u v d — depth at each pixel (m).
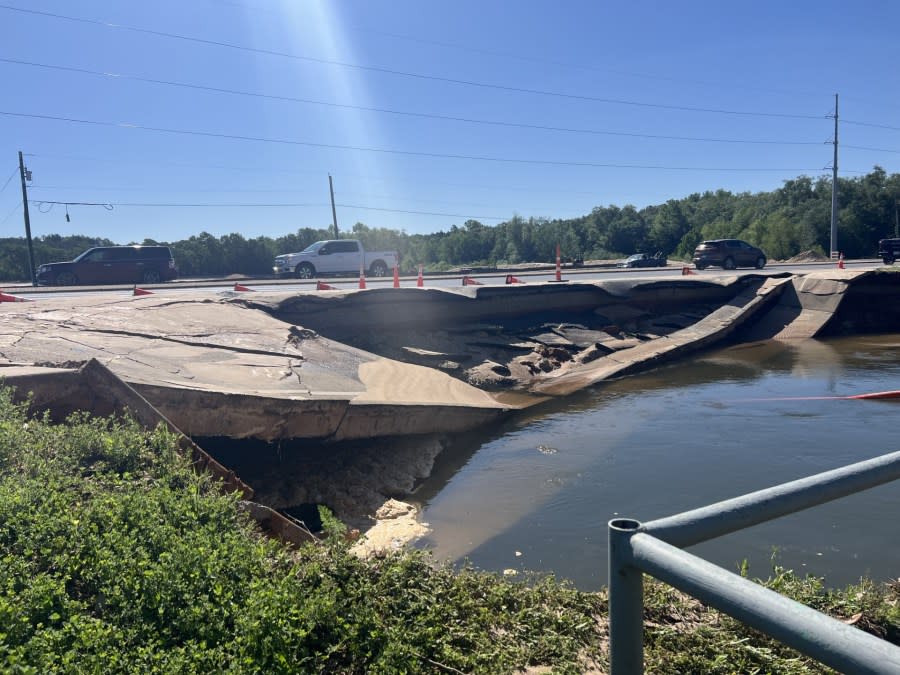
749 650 4.03
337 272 34.22
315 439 9.87
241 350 11.98
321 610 3.71
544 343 19.66
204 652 3.26
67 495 4.54
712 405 14.83
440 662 3.74
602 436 12.58
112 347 10.28
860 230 79.38
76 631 3.28
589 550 7.86
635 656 1.76
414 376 14.47
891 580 6.54
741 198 110.19
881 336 23.98
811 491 2.00
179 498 4.91
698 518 1.83
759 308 25.28
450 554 7.83
